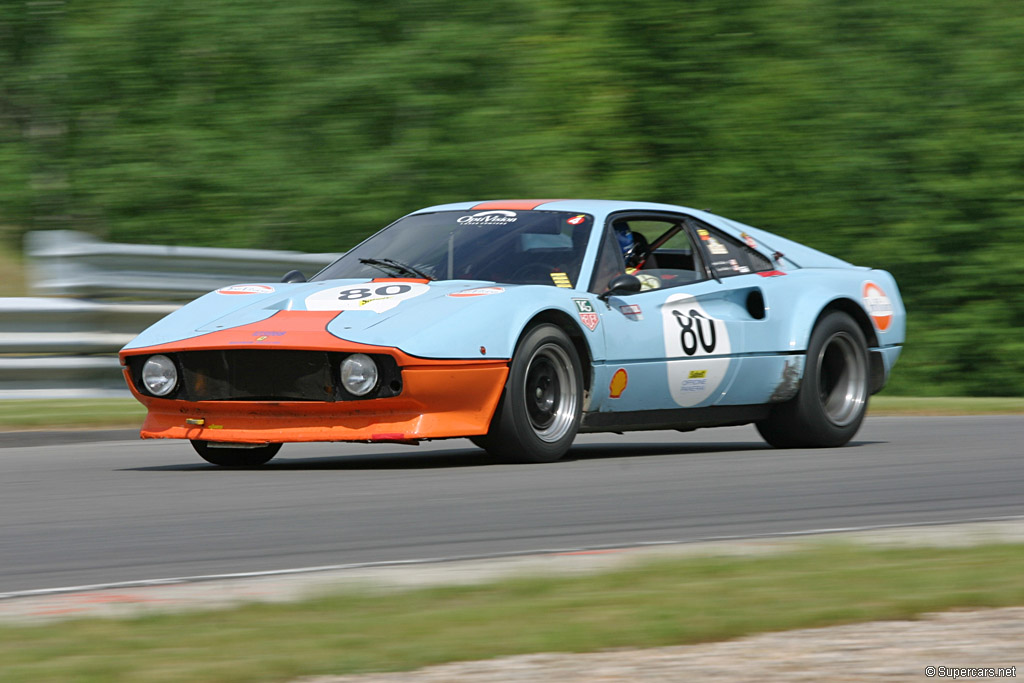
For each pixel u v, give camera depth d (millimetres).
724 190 49562
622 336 19297
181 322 18750
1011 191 48688
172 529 12930
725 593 9078
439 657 7438
